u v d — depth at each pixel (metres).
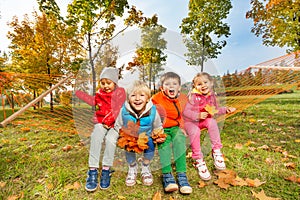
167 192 1.79
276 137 2.96
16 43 8.10
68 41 6.96
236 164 2.20
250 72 4.07
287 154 2.39
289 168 2.08
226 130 3.40
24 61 8.07
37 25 7.60
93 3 5.82
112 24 6.03
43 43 7.52
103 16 6.12
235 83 3.88
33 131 3.95
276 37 6.84
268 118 4.04
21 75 3.45
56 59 7.47
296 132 3.10
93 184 1.86
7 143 3.33
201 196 1.73
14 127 4.33
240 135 3.12
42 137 3.54
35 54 7.59
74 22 5.92
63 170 2.21
